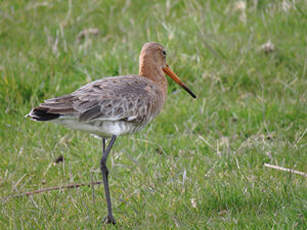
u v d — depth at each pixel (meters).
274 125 12.03
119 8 17.61
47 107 8.66
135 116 9.43
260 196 9.04
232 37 14.66
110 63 13.95
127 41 15.38
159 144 11.43
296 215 8.34
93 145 11.48
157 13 16.52
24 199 9.55
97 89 9.23
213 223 8.45
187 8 16.34
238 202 9.02
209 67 13.72
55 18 17.08
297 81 13.14
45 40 15.59
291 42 14.49
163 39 14.44
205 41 14.34
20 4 17.70
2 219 8.88
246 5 16.09
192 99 12.87
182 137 11.65
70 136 11.83
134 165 10.53
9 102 12.65
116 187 10.06
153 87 10.06
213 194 9.23
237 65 13.70
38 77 13.40
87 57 14.47
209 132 12.07
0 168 10.77
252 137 11.60
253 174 9.88
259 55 14.15
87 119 8.91
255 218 8.45
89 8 17.44
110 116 9.12
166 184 9.66
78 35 16.17
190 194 9.37
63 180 10.33
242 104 12.84
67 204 9.26
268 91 13.21
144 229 8.42
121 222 9.03
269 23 15.09
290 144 11.01
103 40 15.73
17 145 11.43
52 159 11.07
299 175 9.73
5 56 14.60
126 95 9.34
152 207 8.94
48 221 8.63
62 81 13.59
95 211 9.21
